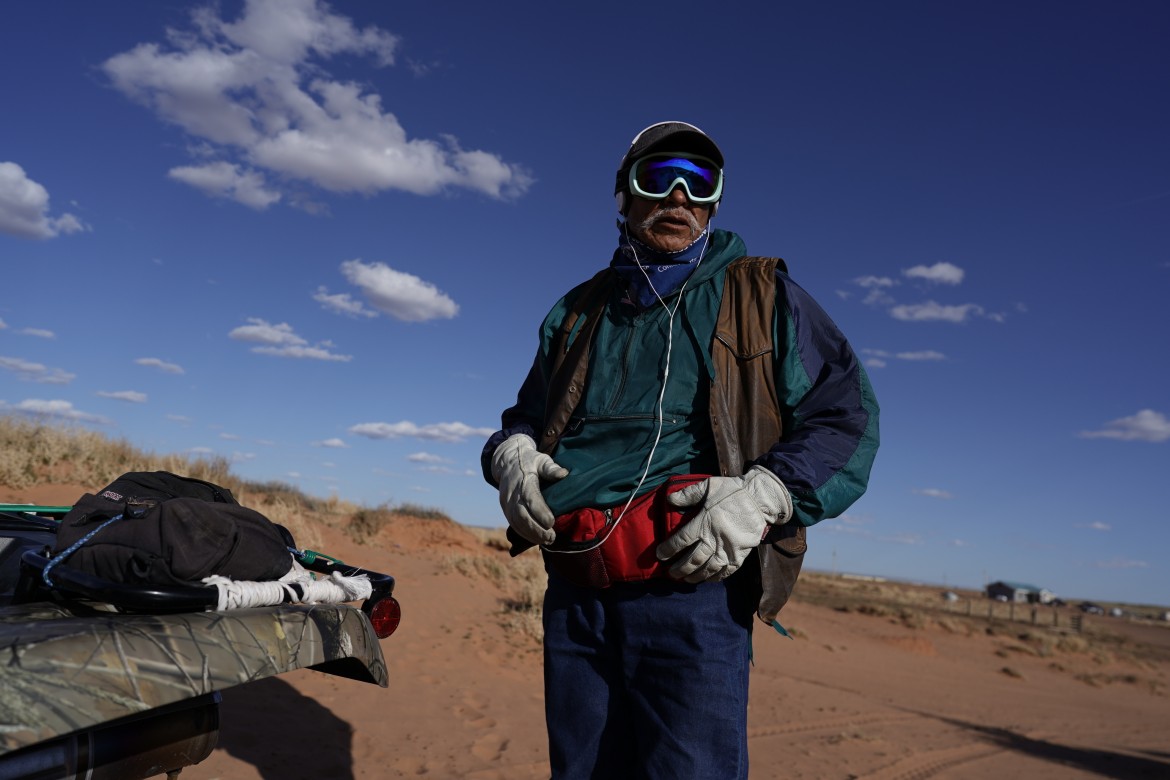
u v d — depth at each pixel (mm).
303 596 2082
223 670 1725
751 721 7977
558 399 2236
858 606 29359
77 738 1702
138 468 9891
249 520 2094
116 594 1715
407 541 12938
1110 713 15141
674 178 2162
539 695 6539
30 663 1467
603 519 1957
